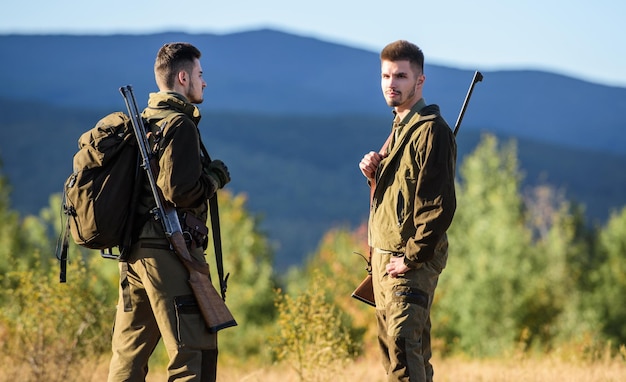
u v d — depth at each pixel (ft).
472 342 181.27
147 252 29.73
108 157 29.50
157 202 29.45
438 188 29.94
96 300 50.57
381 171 31.53
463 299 191.31
